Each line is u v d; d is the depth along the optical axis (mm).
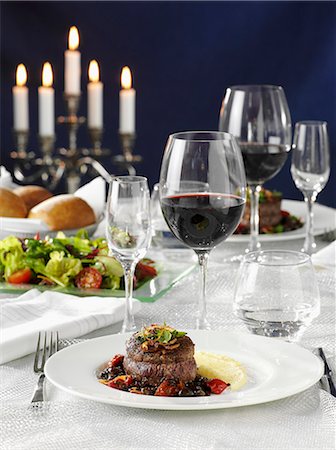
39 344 1447
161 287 1900
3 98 5711
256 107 2221
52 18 5652
